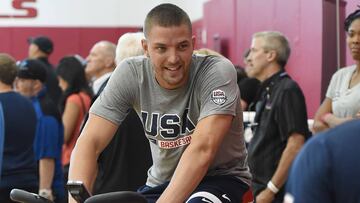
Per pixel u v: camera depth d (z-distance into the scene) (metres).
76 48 18.59
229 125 4.62
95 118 4.83
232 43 13.18
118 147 6.39
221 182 4.82
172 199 4.33
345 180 2.84
